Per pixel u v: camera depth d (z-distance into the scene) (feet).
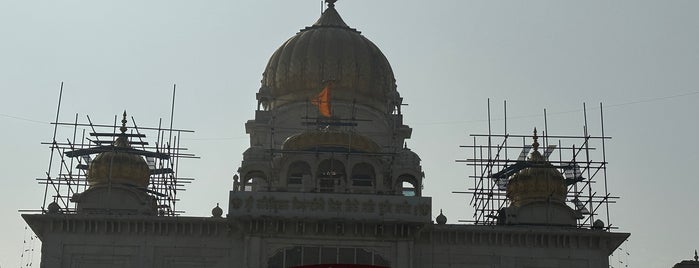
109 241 238.48
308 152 245.24
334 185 246.06
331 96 283.18
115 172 254.88
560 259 242.17
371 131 282.77
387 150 276.00
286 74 289.12
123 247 238.27
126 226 239.30
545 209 256.11
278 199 233.14
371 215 232.73
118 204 251.60
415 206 233.76
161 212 268.21
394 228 233.35
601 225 249.14
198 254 238.27
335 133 252.21
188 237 239.50
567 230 242.17
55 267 235.40
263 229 232.73
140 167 259.39
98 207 250.37
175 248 238.48
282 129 280.72
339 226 233.14
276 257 231.50
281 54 294.46
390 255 232.94
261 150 260.01
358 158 247.91
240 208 231.91
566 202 265.75
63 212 243.40
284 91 288.51
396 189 255.09
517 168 263.29
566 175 272.92
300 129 280.92
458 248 241.35
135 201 252.42
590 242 243.40
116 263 237.04
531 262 241.55
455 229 241.35
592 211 255.50
